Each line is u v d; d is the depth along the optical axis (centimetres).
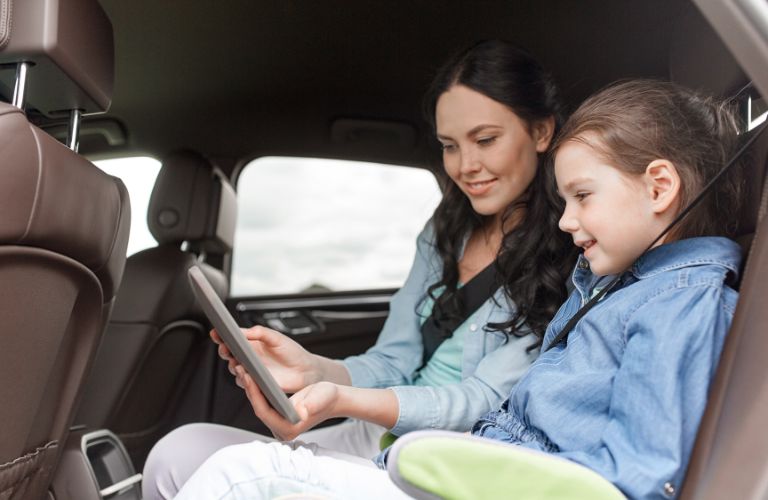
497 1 208
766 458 90
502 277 151
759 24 96
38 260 112
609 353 106
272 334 137
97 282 130
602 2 202
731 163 105
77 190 117
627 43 217
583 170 109
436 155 213
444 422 136
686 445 93
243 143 268
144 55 222
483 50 152
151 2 202
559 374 110
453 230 165
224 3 205
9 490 124
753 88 124
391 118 263
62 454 152
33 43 112
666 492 90
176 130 256
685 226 112
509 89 148
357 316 283
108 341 210
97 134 247
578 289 127
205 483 101
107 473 169
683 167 110
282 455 104
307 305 284
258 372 101
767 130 112
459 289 160
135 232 231
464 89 149
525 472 90
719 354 98
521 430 113
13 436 120
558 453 102
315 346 273
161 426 246
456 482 90
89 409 208
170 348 226
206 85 239
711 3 97
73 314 131
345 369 155
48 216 110
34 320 117
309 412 118
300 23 216
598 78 233
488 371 145
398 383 164
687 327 97
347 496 104
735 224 116
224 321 100
